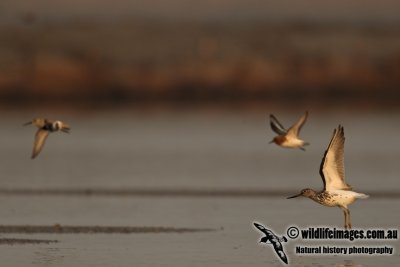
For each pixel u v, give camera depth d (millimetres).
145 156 157000
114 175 130250
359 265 72000
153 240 80438
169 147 173500
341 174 66938
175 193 110812
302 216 92500
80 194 109688
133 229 85562
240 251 76312
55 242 79500
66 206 99875
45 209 97688
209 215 93625
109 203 102375
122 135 199125
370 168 136000
